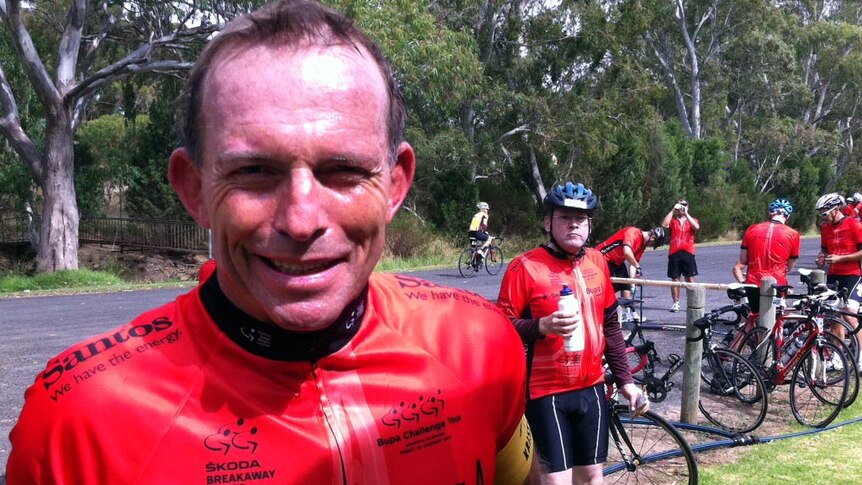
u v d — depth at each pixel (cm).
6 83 1848
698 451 516
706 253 2384
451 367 120
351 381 110
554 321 325
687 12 3925
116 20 2269
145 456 98
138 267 2002
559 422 336
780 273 759
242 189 94
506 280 356
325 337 107
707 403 636
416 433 113
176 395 102
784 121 3962
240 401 103
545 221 359
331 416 107
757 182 3819
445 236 2355
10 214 2389
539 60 2562
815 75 4519
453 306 130
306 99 94
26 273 2020
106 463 97
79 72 2309
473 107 2466
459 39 1934
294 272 96
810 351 620
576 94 2584
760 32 3762
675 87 3903
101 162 2400
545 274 349
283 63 95
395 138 109
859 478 467
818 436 560
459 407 118
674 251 1091
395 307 123
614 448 488
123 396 100
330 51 97
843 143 4269
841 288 796
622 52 2736
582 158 2630
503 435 131
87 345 107
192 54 2033
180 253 2148
